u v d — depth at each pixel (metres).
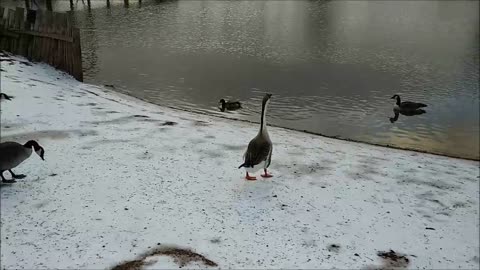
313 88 20.58
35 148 7.89
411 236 7.12
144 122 11.70
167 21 38.62
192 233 6.70
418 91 20.88
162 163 9.06
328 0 59.56
